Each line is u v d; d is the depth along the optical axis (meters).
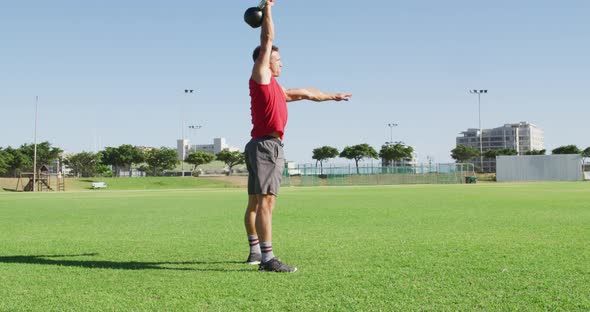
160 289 3.94
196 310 3.32
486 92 95.12
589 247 6.07
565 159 75.00
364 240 6.95
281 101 5.07
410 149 115.62
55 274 4.57
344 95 5.73
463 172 82.44
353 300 3.54
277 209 14.61
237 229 8.94
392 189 39.66
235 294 3.75
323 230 8.42
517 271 4.54
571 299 3.53
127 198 26.12
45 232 8.66
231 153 117.06
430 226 8.98
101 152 112.81
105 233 8.38
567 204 15.92
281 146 5.06
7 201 23.30
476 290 3.81
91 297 3.70
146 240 7.28
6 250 6.30
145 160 111.81
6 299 3.66
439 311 3.25
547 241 6.66
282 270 4.62
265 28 4.88
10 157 91.38
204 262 5.25
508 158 77.50
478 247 6.12
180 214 13.22
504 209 13.69
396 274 4.44
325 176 73.62
